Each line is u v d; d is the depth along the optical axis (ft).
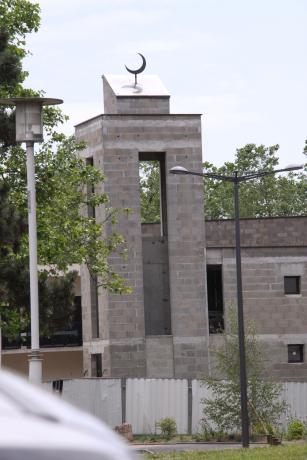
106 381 170.50
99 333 198.59
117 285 172.45
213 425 165.89
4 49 148.66
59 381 168.25
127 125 200.85
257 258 201.87
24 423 9.02
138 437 167.84
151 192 353.92
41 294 139.85
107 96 208.85
